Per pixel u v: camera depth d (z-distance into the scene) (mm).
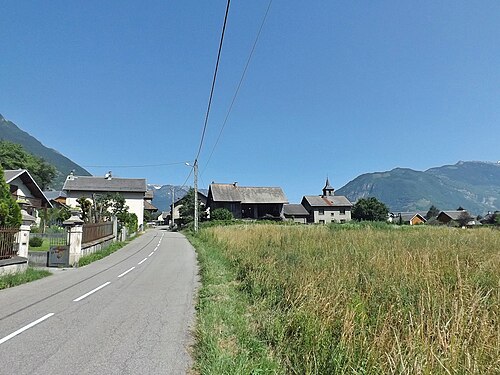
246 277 11234
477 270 8109
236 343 5926
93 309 8695
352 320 5316
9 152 76000
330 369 4379
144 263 18891
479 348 4109
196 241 32500
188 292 10867
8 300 9805
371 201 89000
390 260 9789
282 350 5414
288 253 13836
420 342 4289
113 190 70938
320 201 92375
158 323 7445
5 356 5559
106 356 5578
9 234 13914
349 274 8375
